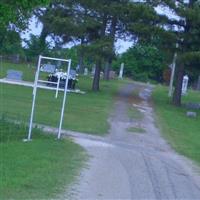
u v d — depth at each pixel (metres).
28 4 25.28
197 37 56.44
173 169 21.05
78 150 22.28
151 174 19.12
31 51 89.75
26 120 30.98
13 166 16.64
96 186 15.89
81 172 17.58
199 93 93.38
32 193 13.81
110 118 38.34
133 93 67.94
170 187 17.22
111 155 22.38
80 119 35.41
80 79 78.56
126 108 47.56
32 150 20.22
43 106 40.66
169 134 34.09
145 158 22.95
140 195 15.45
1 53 92.25
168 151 26.78
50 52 87.06
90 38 62.75
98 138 28.14
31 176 15.56
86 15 61.28
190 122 43.69
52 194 14.05
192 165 22.97
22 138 23.77
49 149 21.16
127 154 23.34
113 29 61.19
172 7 55.75
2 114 30.66
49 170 16.89
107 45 59.03
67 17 60.97
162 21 56.88
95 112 40.94
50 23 61.97
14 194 13.48
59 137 24.97
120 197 14.89
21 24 30.59
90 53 59.09
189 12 54.78
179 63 56.53
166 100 63.00
